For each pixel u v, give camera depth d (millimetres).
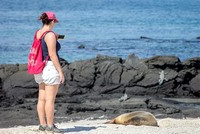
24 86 40844
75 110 34312
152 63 42656
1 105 36625
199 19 148375
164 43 90375
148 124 22234
